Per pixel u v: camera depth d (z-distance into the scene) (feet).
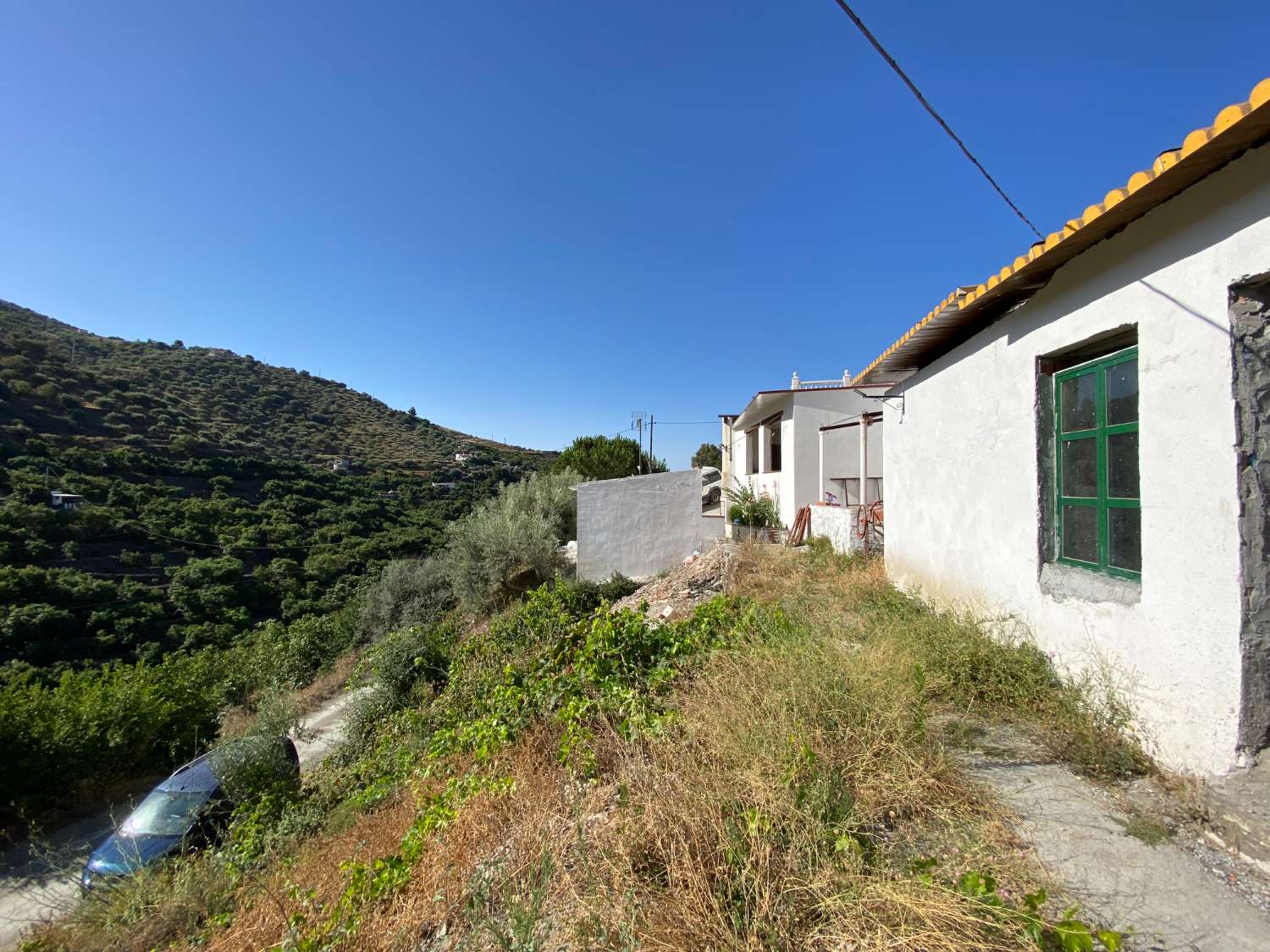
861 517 30.37
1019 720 9.93
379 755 22.90
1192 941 5.23
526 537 55.11
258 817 18.86
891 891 5.34
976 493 14.44
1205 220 7.29
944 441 16.60
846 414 43.04
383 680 30.68
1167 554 8.04
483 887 7.45
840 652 10.41
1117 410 9.71
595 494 51.60
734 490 67.97
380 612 62.49
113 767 32.30
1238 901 5.74
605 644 14.02
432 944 7.41
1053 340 11.00
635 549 51.49
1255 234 6.59
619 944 5.56
